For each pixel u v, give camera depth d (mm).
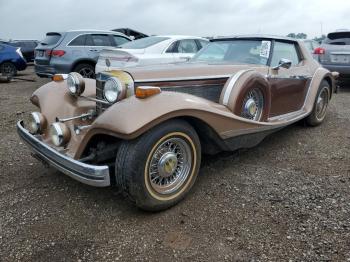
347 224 2836
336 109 7074
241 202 3219
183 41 8445
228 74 4000
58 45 9500
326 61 8953
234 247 2588
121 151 2824
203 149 3594
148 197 2893
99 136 3029
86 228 2855
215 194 3377
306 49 5543
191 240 2682
